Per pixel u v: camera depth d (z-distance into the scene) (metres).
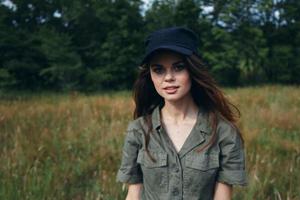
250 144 6.18
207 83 1.75
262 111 9.34
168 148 1.75
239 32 32.66
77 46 32.84
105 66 30.72
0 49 27.47
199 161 1.71
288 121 8.35
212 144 1.73
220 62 31.88
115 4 31.50
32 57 28.52
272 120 8.39
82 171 5.15
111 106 10.45
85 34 32.91
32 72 28.38
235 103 11.35
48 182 4.45
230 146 1.74
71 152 5.96
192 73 1.75
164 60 1.73
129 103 11.05
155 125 1.79
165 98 1.76
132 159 1.90
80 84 28.77
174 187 1.73
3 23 28.52
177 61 1.72
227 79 33.28
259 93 15.49
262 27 35.41
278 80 34.31
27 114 9.19
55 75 27.42
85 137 6.72
